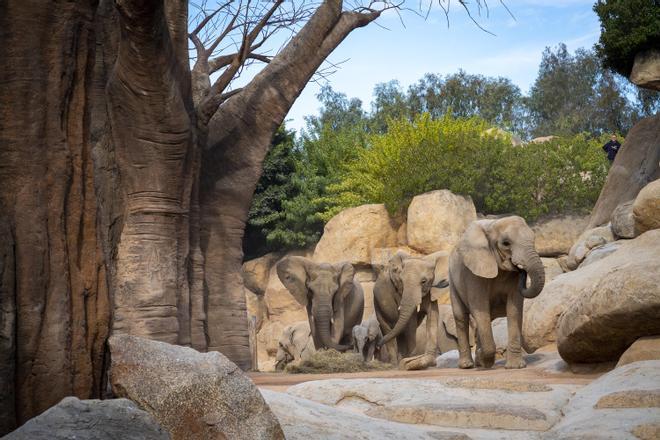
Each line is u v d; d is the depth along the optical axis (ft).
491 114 202.80
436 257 55.62
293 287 63.10
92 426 11.59
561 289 42.83
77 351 14.82
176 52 43.16
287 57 53.42
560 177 107.34
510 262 37.73
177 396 13.34
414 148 110.52
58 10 15.29
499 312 41.06
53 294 14.53
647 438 18.25
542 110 219.82
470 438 19.35
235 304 50.01
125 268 41.75
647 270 29.43
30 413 14.03
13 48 14.88
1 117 14.67
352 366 50.93
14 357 13.78
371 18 56.54
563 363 35.47
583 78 217.97
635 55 72.74
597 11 75.61
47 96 15.07
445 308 69.05
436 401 23.95
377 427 18.53
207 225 49.78
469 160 107.65
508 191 108.68
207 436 13.25
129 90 39.52
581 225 105.50
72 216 15.16
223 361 13.97
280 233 128.67
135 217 42.16
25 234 14.39
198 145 46.39
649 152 67.36
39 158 14.82
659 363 25.03
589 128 200.03
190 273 46.68
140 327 41.37
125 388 13.42
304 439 16.35
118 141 41.70
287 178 132.77
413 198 104.58
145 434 11.91
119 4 34.60
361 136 140.46
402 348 57.98
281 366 81.92
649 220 40.91
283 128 136.05
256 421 13.60
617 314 29.63
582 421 20.44
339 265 63.72
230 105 52.13
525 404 23.88
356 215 109.70
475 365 41.60
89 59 15.81
